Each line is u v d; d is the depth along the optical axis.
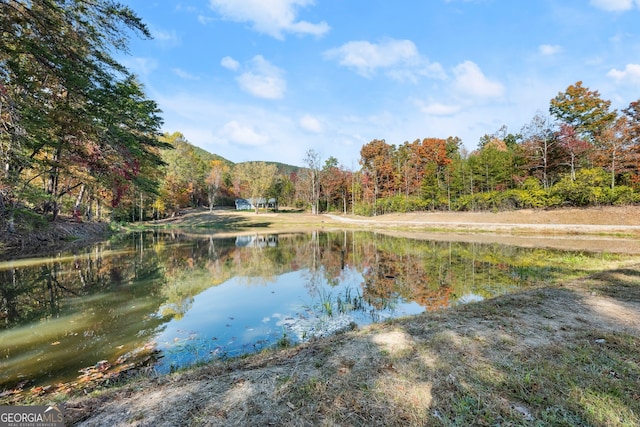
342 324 6.27
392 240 22.78
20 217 16.16
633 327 4.09
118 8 11.04
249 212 56.53
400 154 49.62
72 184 23.27
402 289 8.88
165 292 9.09
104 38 12.33
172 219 47.06
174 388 2.91
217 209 62.69
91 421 2.44
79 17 11.10
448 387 2.71
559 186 25.41
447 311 5.07
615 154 24.19
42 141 13.66
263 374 3.03
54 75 11.42
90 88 13.09
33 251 16.42
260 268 13.09
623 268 8.11
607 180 24.42
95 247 19.19
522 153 30.97
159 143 25.50
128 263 13.83
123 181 18.84
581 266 10.44
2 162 12.14
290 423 2.27
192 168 53.00
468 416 2.33
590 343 3.58
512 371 2.97
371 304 7.59
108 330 6.11
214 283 10.31
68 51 10.90
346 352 3.50
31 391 3.87
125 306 7.72
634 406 2.43
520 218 26.17
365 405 2.47
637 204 21.69
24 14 9.68
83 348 5.27
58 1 10.30
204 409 2.47
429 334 3.94
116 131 17.58
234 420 2.32
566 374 2.90
